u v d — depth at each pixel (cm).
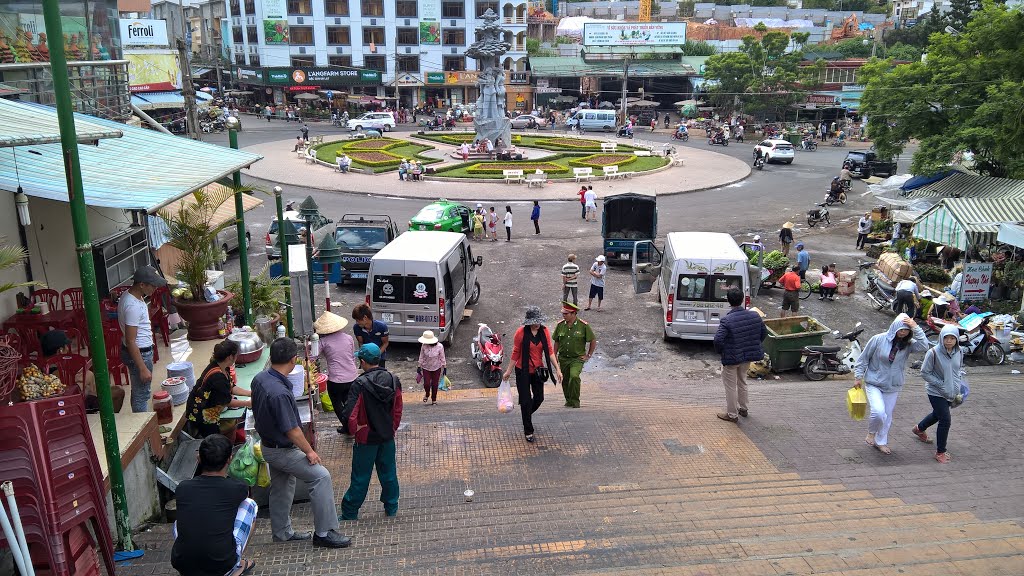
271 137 5703
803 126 6334
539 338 873
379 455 661
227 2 7644
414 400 1292
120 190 769
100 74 1308
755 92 6531
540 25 9625
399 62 7562
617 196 2439
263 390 582
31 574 444
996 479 770
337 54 7431
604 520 656
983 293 1794
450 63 7675
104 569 562
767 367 1456
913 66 2675
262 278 1347
